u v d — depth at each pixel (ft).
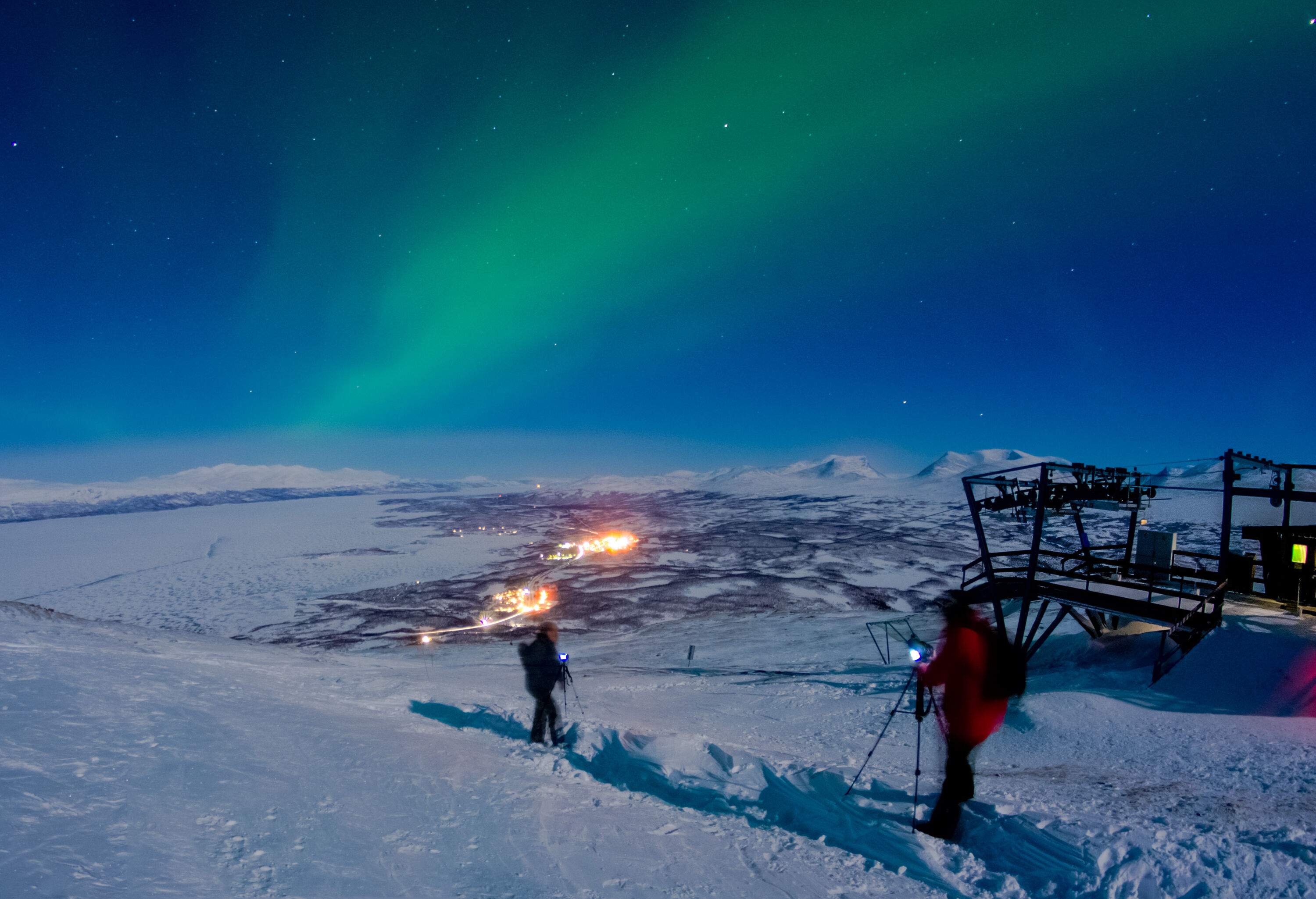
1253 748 26.43
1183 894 12.30
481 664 80.89
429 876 11.32
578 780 19.33
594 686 54.85
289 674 39.24
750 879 13.08
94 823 10.82
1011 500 54.90
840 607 165.37
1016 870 14.20
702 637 122.72
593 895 11.44
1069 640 58.59
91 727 15.70
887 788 19.60
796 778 20.52
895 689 47.24
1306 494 47.29
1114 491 53.98
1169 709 34.06
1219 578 47.88
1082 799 19.54
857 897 12.72
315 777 15.38
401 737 20.77
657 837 14.92
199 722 17.97
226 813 12.46
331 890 10.22
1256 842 14.40
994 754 29.86
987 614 76.54
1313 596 47.26
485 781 17.35
